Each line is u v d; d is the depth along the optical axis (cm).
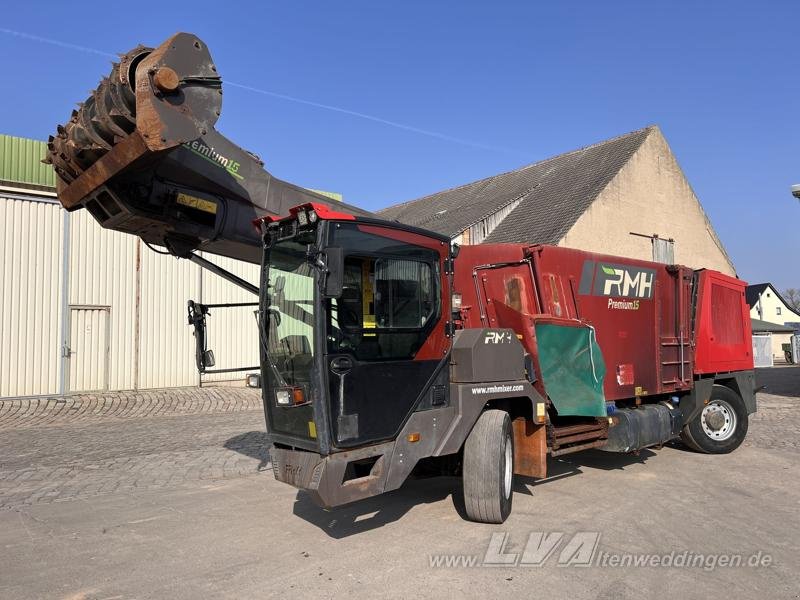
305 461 482
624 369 790
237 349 1794
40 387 1469
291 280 508
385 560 487
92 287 1559
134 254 1627
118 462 867
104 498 684
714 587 431
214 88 478
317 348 465
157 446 988
